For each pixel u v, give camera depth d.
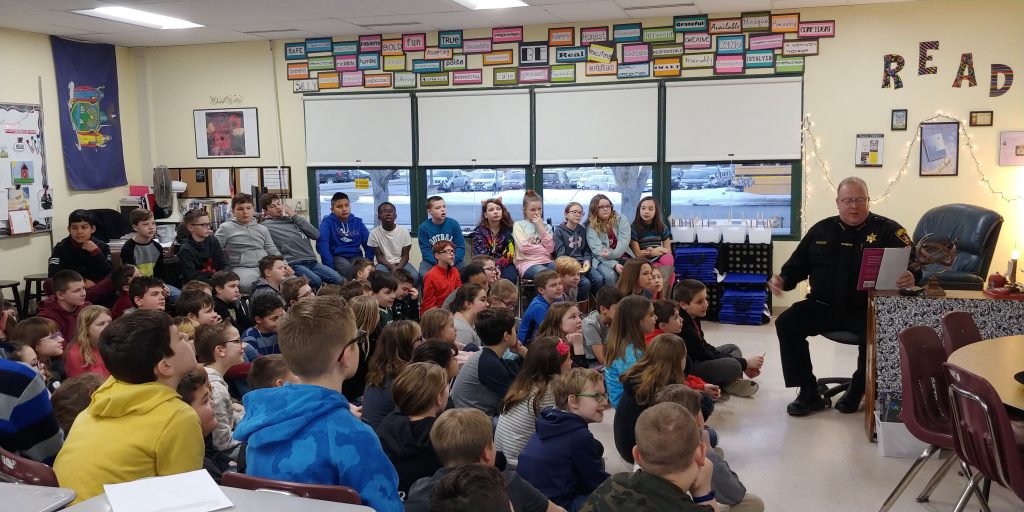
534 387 3.39
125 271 5.50
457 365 3.74
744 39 7.55
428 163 8.43
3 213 7.46
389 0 6.64
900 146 7.33
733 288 7.65
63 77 8.09
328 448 1.89
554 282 5.32
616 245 7.48
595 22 7.85
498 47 8.12
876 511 3.56
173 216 8.88
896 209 7.39
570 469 2.95
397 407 2.96
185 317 4.13
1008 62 7.02
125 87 8.89
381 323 5.19
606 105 7.94
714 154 7.74
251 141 8.82
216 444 3.15
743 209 7.77
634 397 3.60
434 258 7.63
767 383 5.59
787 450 4.32
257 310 4.44
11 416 2.28
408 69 8.35
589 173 8.11
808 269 5.02
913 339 3.47
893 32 7.24
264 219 7.70
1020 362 3.23
